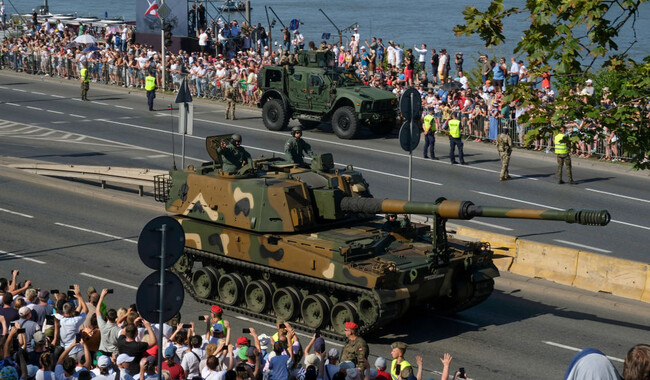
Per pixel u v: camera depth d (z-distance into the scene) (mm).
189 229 23766
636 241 28125
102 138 42500
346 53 52688
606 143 37125
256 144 40719
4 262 26297
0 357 15867
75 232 29375
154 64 53656
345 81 41938
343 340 20703
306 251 21156
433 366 19344
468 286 21766
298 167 24125
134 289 24297
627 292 23234
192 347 16094
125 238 28844
